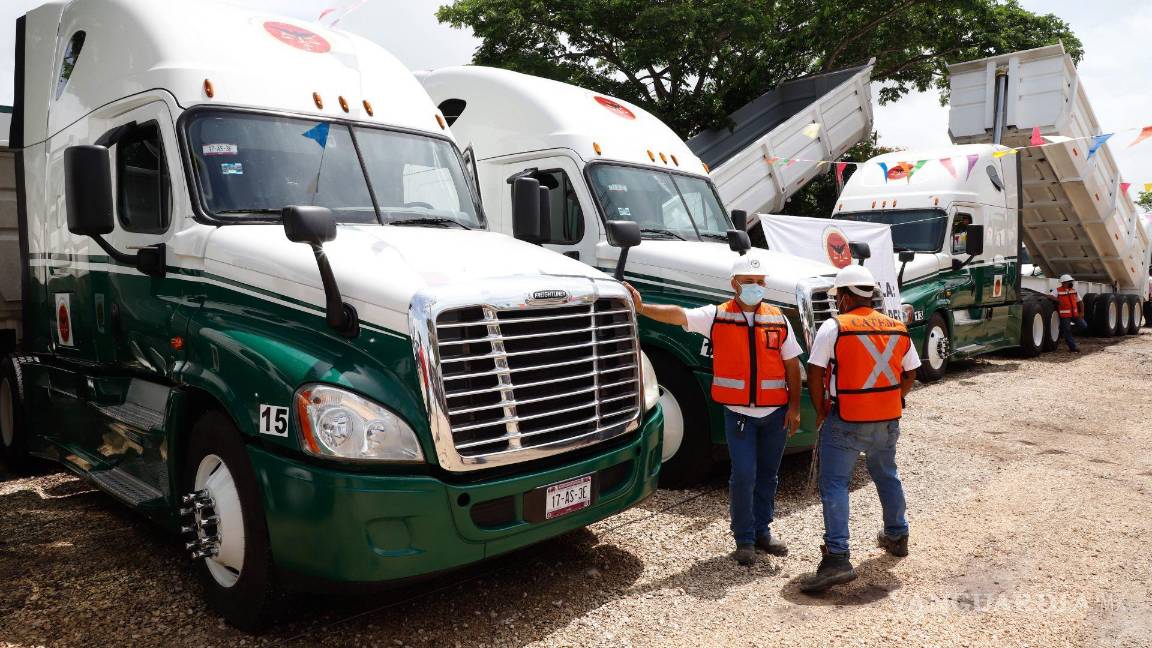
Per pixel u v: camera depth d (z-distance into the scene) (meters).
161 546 4.96
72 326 5.41
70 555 4.80
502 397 3.75
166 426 4.22
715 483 6.40
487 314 3.74
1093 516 5.68
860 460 7.28
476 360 3.71
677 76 21.19
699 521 5.52
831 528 4.46
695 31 19.88
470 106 7.69
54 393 5.83
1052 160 14.16
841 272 4.75
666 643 3.80
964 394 10.62
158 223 4.59
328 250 4.03
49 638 3.74
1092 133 14.82
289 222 3.65
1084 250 17.05
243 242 4.13
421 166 5.21
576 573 4.60
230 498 3.87
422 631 3.88
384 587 3.50
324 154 4.79
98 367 5.11
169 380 4.43
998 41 22.78
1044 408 9.73
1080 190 14.77
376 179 4.91
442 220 5.02
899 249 12.05
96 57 5.29
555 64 20.55
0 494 6.10
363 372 3.62
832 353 4.58
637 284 6.52
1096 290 18.53
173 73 4.60
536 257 4.45
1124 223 16.70
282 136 4.71
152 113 4.64
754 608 4.20
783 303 6.13
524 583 4.45
